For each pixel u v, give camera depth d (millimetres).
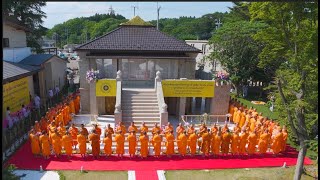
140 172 13914
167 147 15492
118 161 15008
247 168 14727
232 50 29719
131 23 23906
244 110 20484
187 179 13414
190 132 15875
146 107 19859
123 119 19094
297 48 11703
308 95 12156
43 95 26797
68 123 20484
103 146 16656
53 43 79875
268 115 24219
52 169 13930
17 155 15344
